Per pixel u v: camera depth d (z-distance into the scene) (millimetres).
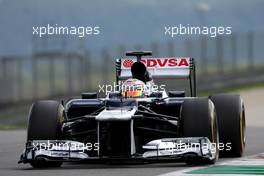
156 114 38844
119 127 37031
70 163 41406
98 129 37125
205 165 38125
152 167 37531
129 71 47062
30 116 38906
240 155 43312
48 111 38875
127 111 37688
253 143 54031
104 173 35219
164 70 47625
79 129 41938
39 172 36344
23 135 66000
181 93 44844
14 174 35781
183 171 35344
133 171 35781
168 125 41219
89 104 41344
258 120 87438
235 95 43469
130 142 36969
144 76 42375
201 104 38125
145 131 40219
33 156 37438
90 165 39906
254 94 162000
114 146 37156
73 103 41469
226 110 42719
